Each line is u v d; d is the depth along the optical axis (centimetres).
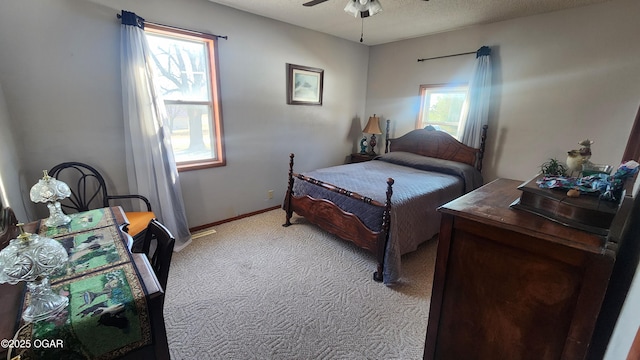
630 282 87
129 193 271
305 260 266
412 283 235
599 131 280
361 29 374
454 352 138
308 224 346
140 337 98
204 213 330
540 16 300
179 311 198
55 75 221
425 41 399
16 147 208
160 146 267
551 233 101
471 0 267
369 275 244
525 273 110
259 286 227
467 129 356
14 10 200
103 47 238
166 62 284
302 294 219
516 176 340
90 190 250
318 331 183
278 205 405
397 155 400
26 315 89
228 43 310
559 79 297
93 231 152
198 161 320
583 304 98
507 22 322
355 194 251
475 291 125
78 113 236
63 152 234
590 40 274
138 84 247
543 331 109
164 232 140
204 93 314
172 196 284
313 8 302
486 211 123
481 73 337
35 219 227
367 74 480
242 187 359
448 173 339
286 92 377
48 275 93
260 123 359
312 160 436
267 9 307
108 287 103
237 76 325
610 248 91
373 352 169
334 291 223
